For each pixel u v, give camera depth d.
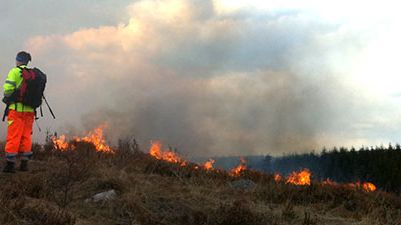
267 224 6.05
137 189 6.68
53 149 9.79
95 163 8.46
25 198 5.73
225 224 5.75
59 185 6.80
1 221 4.81
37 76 7.64
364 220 6.79
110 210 5.80
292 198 8.02
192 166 9.92
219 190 7.80
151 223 5.62
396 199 8.33
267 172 10.63
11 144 7.33
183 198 6.62
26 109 7.52
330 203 7.87
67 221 5.10
